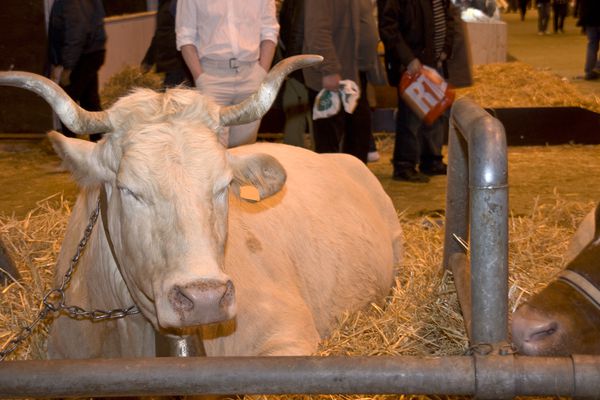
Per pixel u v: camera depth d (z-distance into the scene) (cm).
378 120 978
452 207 381
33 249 487
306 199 408
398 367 211
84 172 281
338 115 678
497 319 232
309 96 680
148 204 258
